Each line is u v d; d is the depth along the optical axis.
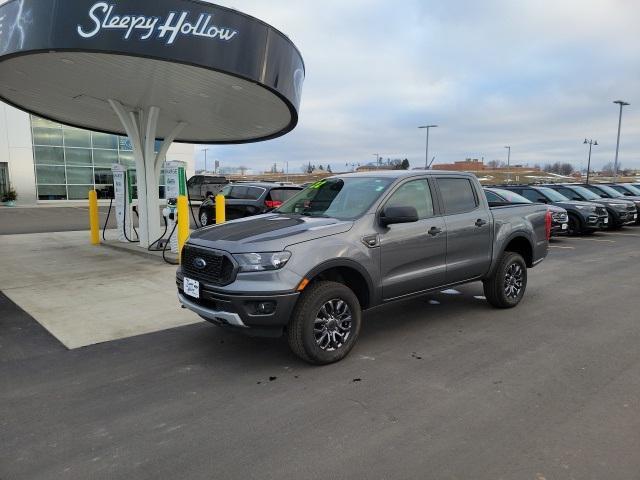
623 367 4.38
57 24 6.93
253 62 7.88
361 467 2.88
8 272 8.80
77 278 8.29
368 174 5.63
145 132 11.37
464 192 5.91
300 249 4.24
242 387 4.02
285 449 3.08
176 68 7.93
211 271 4.34
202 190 29.98
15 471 2.87
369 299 4.77
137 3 7.00
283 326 4.26
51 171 29.16
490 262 6.02
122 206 12.24
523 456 2.97
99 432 3.31
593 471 2.81
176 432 3.30
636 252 11.78
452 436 3.22
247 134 13.80
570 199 16.86
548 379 4.13
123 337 5.29
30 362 4.57
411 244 5.06
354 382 4.10
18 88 9.70
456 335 5.32
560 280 8.32
